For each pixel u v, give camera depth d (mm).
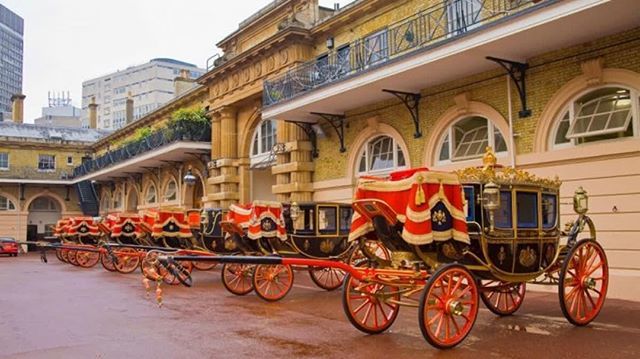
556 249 8148
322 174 18000
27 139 42062
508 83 12398
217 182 23125
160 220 14469
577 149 11031
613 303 9758
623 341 6969
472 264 7254
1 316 9383
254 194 22609
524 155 11938
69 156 43781
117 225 17641
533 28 10367
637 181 10180
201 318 9031
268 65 20031
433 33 13102
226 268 11906
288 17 19875
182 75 34656
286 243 11398
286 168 18547
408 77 13484
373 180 7461
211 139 25078
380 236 7609
